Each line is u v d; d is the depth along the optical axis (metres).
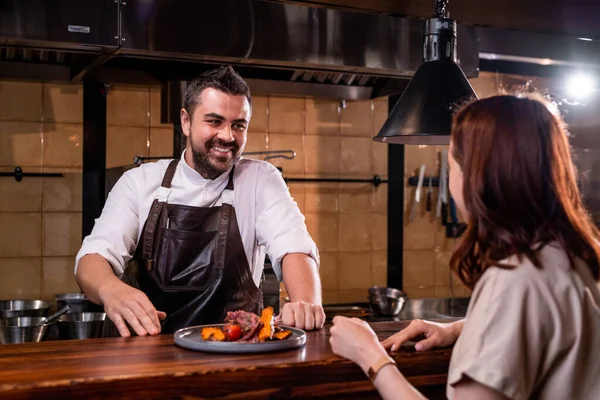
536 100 1.41
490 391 1.29
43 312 3.38
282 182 2.60
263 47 3.13
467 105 1.44
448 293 4.67
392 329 2.00
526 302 1.30
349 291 4.42
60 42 2.81
